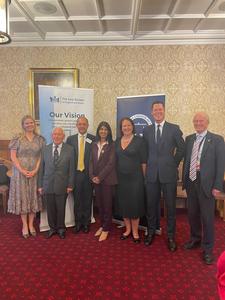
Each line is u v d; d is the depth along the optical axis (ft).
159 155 9.78
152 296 7.38
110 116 15.90
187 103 15.56
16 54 15.89
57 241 10.81
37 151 11.04
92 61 15.66
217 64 15.28
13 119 16.22
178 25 13.98
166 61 15.42
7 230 11.94
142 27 14.25
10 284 7.92
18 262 9.16
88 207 11.82
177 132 9.71
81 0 11.33
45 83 15.88
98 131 10.96
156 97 11.98
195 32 14.74
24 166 10.77
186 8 12.08
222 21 13.39
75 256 9.58
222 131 15.57
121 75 15.64
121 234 11.50
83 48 15.64
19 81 16.02
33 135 11.19
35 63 15.88
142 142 10.25
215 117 15.53
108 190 10.71
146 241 10.46
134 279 8.16
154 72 15.52
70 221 12.25
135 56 15.51
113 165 10.63
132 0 11.37
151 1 11.39
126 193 10.57
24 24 13.82
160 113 9.73
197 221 9.86
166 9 12.17
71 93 12.26
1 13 6.18
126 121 10.44
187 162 9.34
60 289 7.68
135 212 10.52
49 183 10.85
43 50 15.78
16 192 10.77
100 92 15.81
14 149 10.80
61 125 12.28
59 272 8.55
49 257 9.50
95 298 7.29
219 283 3.20
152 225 10.53
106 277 8.27
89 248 10.20
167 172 9.70
